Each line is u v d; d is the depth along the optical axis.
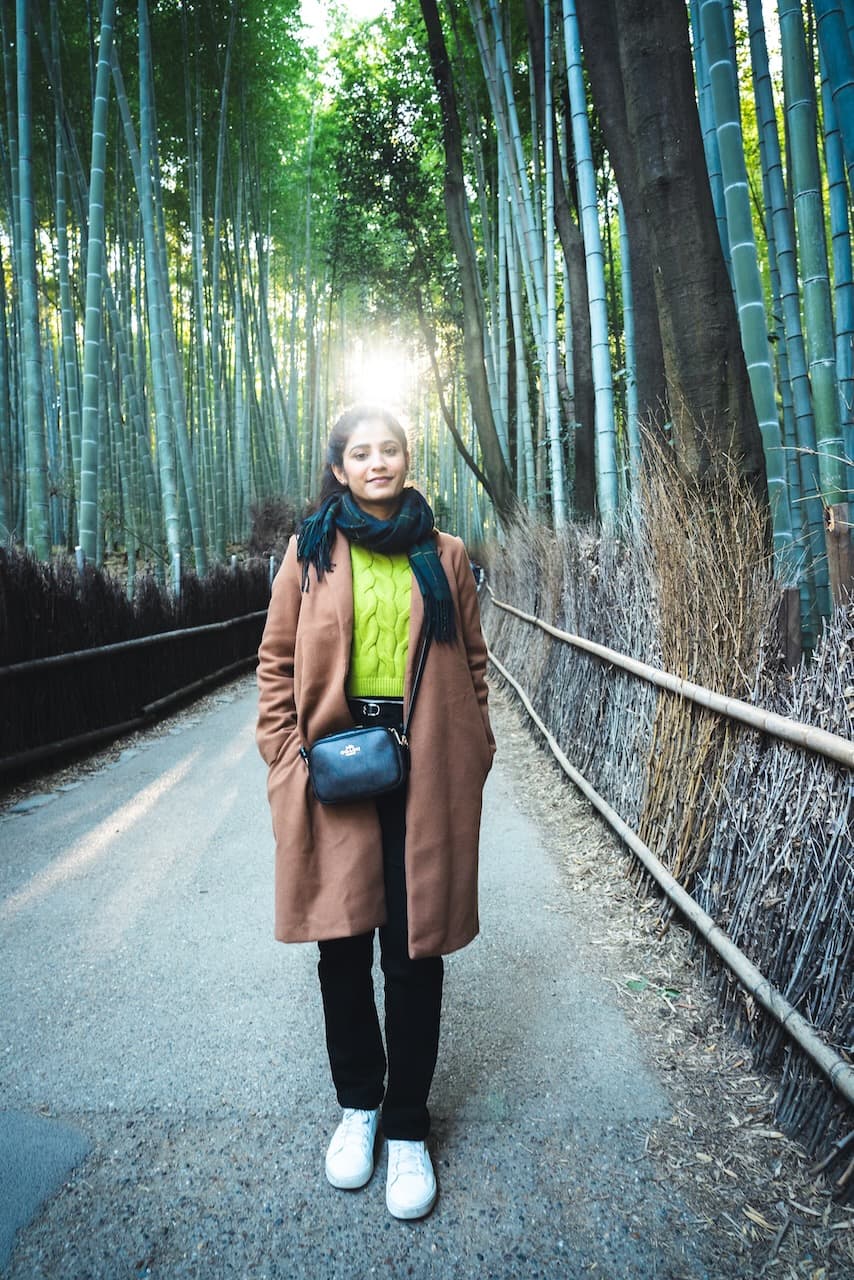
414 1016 1.52
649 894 2.65
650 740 2.84
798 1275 1.31
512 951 2.44
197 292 12.75
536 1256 1.36
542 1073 1.85
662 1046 1.93
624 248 5.20
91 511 6.03
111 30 5.85
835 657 1.76
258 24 11.72
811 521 3.54
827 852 1.65
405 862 1.50
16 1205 1.46
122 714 5.49
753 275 2.99
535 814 3.77
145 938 2.52
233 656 8.54
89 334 5.92
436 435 20.06
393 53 11.12
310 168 15.35
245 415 14.90
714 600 2.36
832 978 1.58
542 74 7.16
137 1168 1.56
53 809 3.87
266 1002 2.15
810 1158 1.54
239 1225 1.43
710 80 3.00
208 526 14.22
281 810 1.51
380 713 1.52
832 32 2.52
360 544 1.53
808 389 3.79
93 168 5.87
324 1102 1.75
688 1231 1.40
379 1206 1.48
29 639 4.39
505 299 9.42
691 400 2.78
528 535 6.43
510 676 6.59
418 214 10.91
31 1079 1.83
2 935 2.54
